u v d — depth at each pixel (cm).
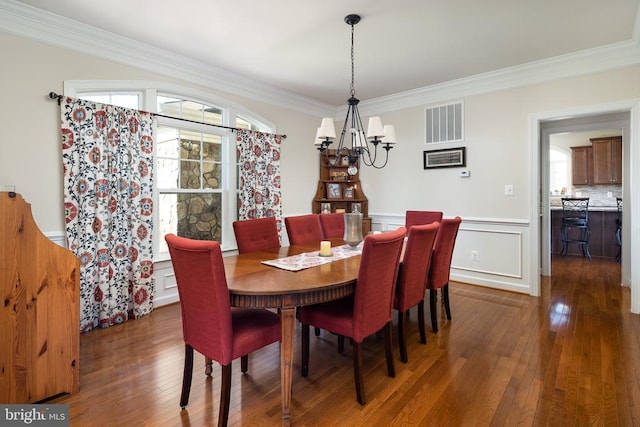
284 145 461
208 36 294
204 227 382
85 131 277
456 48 317
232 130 396
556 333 270
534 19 264
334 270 206
